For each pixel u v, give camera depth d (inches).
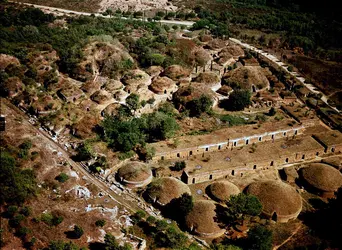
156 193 3809.1
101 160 4138.8
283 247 3442.4
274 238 3518.7
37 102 4953.3
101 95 5182.1
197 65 6343.5
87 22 7229.3
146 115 4963.1
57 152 4284.0
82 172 4126.5
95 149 4306.1
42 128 4709.6
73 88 5265.8
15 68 5457.7
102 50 5915.4
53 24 6963.6
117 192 3905.0
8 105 5073.8
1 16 6668.3
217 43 7116.1
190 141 4485.7
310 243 3469.5
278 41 7731.3
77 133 4598.9
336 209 3779.5
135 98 5118.1
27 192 3543.3
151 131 4589.1
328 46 7667.3
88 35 6540.4
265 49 7495.1
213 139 4525.1
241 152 4429.1
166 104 5270.7
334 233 3582.7
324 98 5890.8
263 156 4355.3
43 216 3378.4
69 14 7790.4
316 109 5541.3
